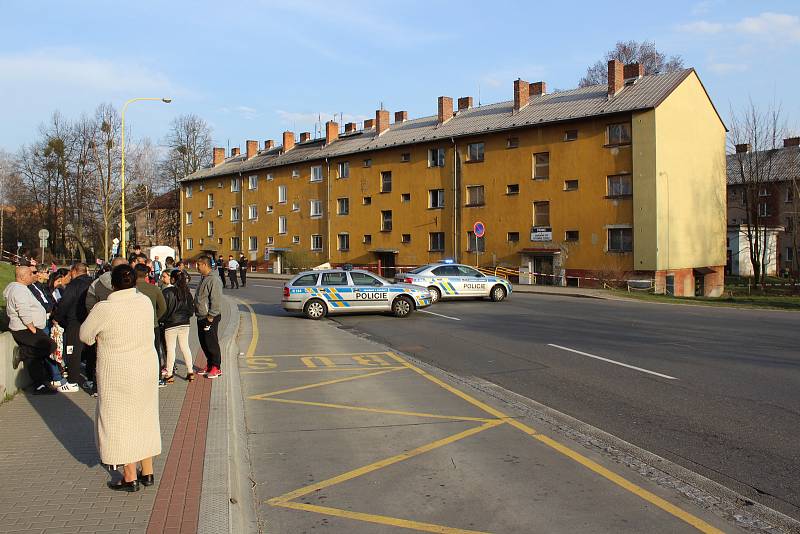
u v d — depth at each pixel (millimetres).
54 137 67312
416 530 4656
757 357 12039
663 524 4723
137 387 4918
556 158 38125
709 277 39719
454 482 5625
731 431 7113
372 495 5348
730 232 57688
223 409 7668
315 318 19828
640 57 60125
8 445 6227
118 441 4852
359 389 9609
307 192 55531
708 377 10125
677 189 36156
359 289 20000
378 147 47750
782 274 57969
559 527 4672
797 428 7203
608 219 35938
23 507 4676
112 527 4324
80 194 66625
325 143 56969
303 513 4988
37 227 75375
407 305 20141
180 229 73562
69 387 8750
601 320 18875
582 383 9836
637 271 34812
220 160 73500
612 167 35781
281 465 6133
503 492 5375
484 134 41438
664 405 8344
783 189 58281
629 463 6102
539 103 42344
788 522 4773
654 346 13562
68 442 6332
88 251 71562
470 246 42594
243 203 63188
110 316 4848
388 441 6887
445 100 46812
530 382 9992
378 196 48844
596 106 37125
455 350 13430
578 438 6934
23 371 8852
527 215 39531
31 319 8430
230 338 14422
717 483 5562
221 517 4508
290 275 52719
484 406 8430
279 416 8008
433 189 44875
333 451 6555
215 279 9672
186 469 5512
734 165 61125
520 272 38719
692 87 37938
